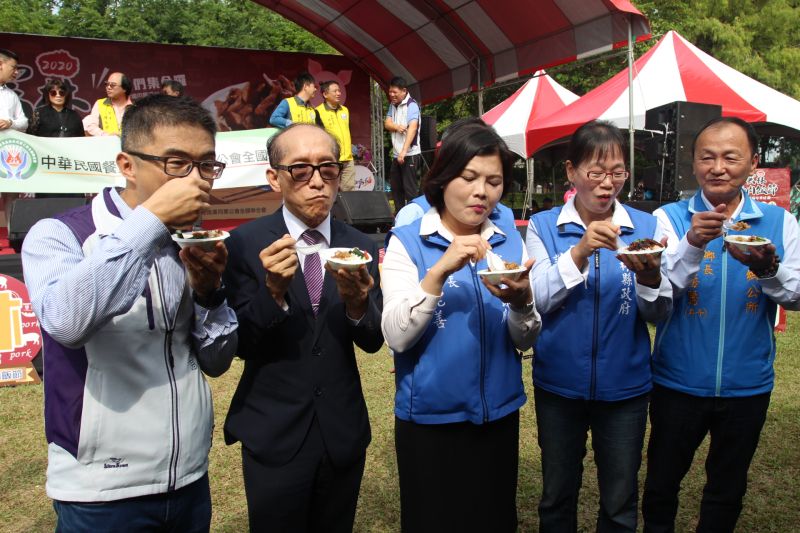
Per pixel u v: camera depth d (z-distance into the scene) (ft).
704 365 7.70
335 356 6.54
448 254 5.85
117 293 4.61
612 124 7.45
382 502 10.94
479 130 6.28
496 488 6.59
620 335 7.45
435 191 6.61
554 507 7.88
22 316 16.69
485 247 5.82
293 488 6.24
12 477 11.60
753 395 7.72
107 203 5.40
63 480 5.12
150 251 4.76
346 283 6.00
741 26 75.72
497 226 7.04
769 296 7.65
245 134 26.58
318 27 37.63
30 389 16.38
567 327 7.50
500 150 6.29
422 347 6.49
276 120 26.73
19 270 17.83
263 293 6.03
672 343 7.93
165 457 5.35
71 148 22.25
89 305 4.52
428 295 5.95
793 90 75.66
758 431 7.89
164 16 86.58
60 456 5.16
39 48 33.96
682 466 8.14
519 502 10.83
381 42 36.78
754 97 34.19
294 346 6.36
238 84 38.29
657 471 8.20
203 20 86.63
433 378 6.40
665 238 6.82
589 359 7.44
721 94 33.63
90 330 4.64
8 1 86.63
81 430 5.05
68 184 22.25
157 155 5.10
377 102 41.96
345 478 6.64
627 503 7.60
